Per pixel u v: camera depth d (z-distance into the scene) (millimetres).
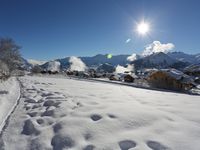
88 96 12109
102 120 6547
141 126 6000
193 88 35562
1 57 65438
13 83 25859
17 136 5949
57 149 5055
